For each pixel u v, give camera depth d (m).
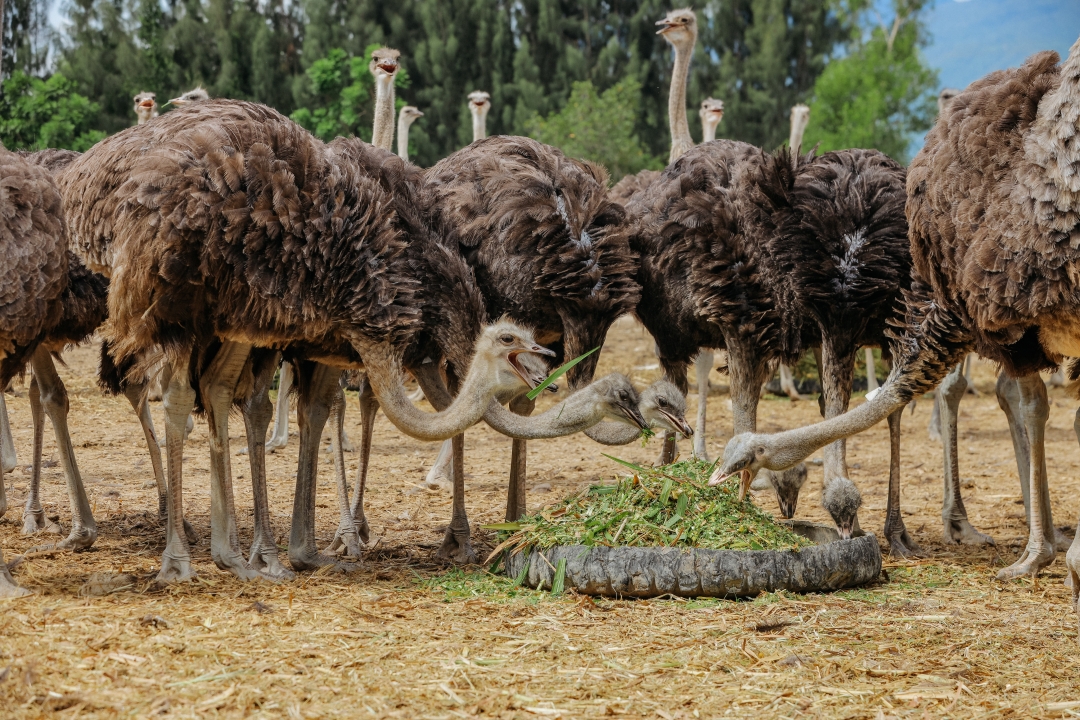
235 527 6.20
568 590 5.66
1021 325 5.68
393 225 6.22
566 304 6.95
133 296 5.45
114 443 11.52
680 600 5.53
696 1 51.06
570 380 7.02
